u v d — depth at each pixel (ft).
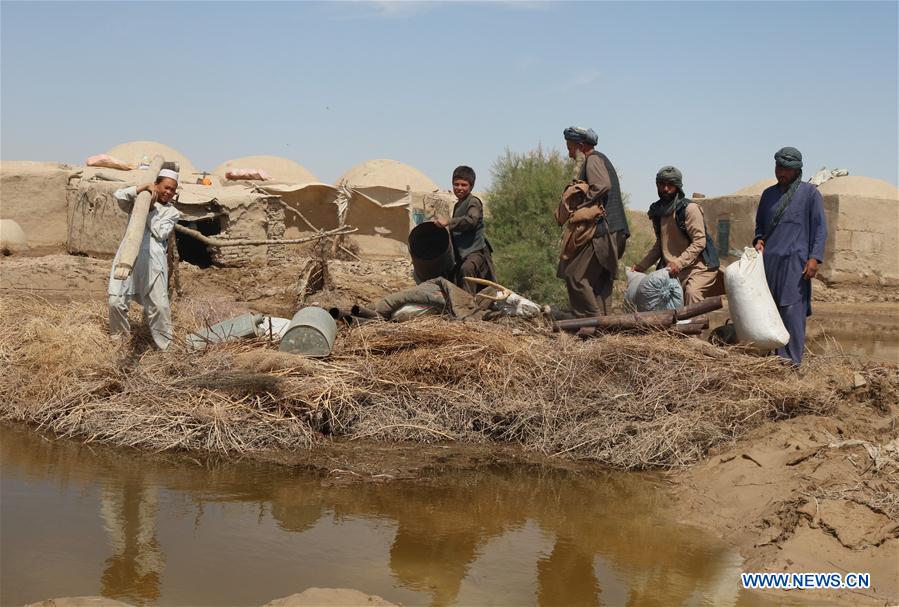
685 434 20.39
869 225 87.20
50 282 55.57
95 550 14.17
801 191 24.53
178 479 18.10
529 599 13.08
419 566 14.15
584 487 18.66
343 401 21.66
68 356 23.62
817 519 15.03
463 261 29.50
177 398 21.47
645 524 16.51
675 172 26.91
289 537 15.15
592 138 27.37
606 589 13.53
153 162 21.47
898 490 16.15
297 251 75.41
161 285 21.81
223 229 68.13
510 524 16.30
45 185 80.53
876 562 13.88
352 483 18.30
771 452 18.74
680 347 23.17
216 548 14.49
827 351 30.27
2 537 14.51
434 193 98.43
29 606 11.50
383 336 24.12
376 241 89.25
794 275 24.36
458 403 22.04
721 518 16.63
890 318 64.59
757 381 22.12
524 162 62.13
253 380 21.72
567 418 21.79
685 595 13.34
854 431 20.34
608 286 27.89
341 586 13.24
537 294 58.29
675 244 27.09
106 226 71.10
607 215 27.04
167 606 12.24
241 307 32.60
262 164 113.39
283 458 19.79
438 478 18.88
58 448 20.01
